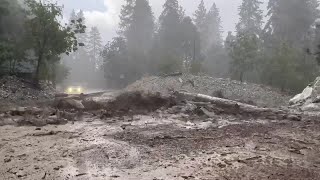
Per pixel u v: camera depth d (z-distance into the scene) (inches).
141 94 724.7
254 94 1224.2
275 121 558.3
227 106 693.9
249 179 245.3
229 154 317.7
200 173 257.8
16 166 270.7
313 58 1868.8
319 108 739.4
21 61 1443.2
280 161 296.7
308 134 431.5
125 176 250.2
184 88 1195.9
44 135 403.2
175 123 513.3
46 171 259.1
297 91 1605.6
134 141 370.9
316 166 282.7
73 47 1487.5
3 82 1216.8
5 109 614.9
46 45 1409.9
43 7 1365.7
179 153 318.7
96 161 288.2
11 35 1427.2
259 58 1822.1
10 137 385.4
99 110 630.5
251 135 416.5
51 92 1381.6
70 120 533.3
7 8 1368.1
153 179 243.3
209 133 426.6
